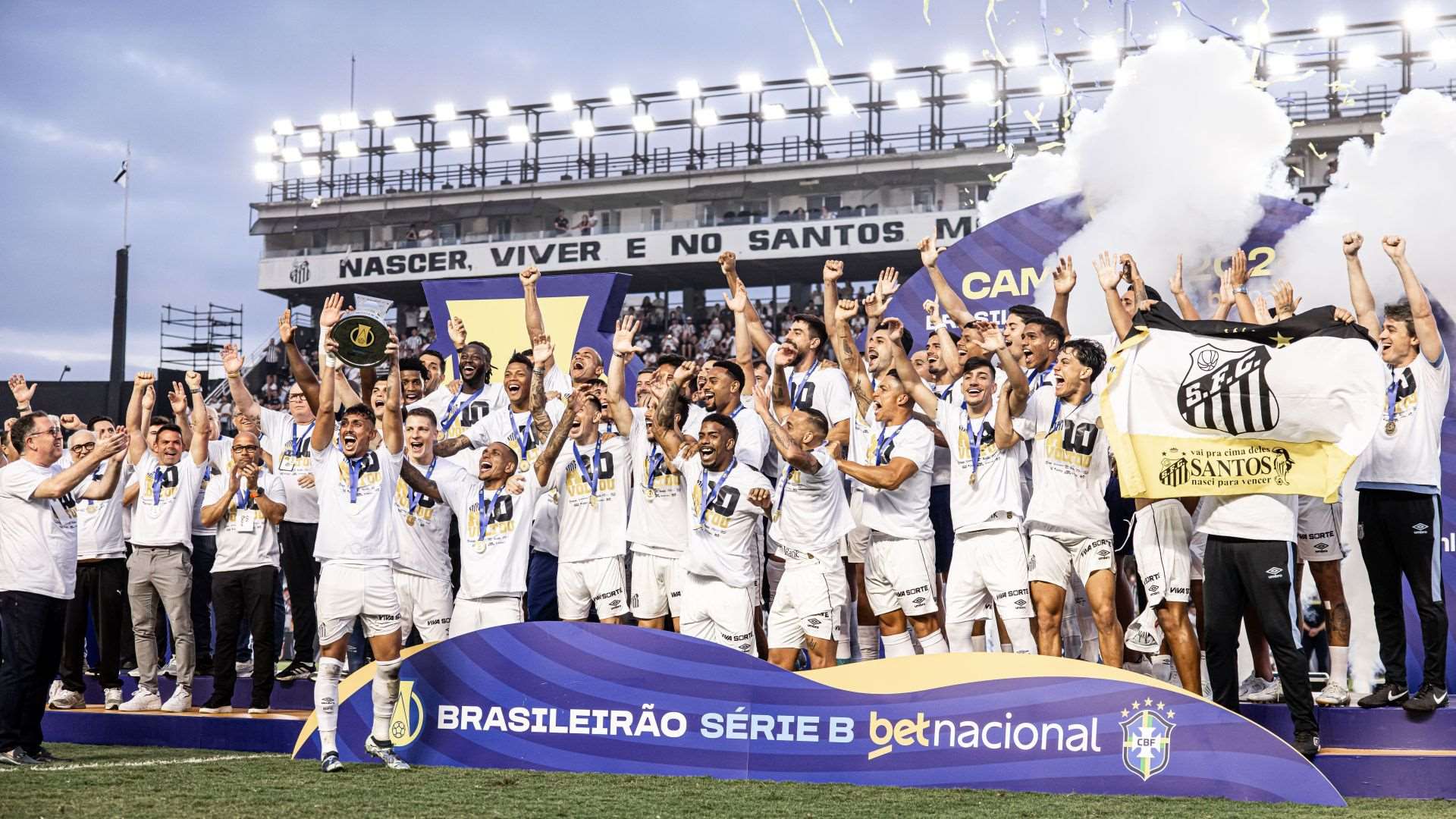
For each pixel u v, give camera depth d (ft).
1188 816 16.81
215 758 22.91
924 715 19.39
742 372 25.76
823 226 92.58
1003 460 22.24
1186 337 20.39
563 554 25.29
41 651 22.33
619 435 25.35
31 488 22.13
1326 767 19.12
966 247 31.32
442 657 21.66
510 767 21.08
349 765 21.53
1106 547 21.15
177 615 26.63
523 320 35.22
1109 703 18.76
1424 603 20.16
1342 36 79.51
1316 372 19.31
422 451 24.56
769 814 17.06
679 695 20.44
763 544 27.81
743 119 99.96
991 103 90.17
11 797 18.57
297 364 24.70
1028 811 17.16
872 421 24.98
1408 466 20.38
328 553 21.47
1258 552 19.45
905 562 23.27
